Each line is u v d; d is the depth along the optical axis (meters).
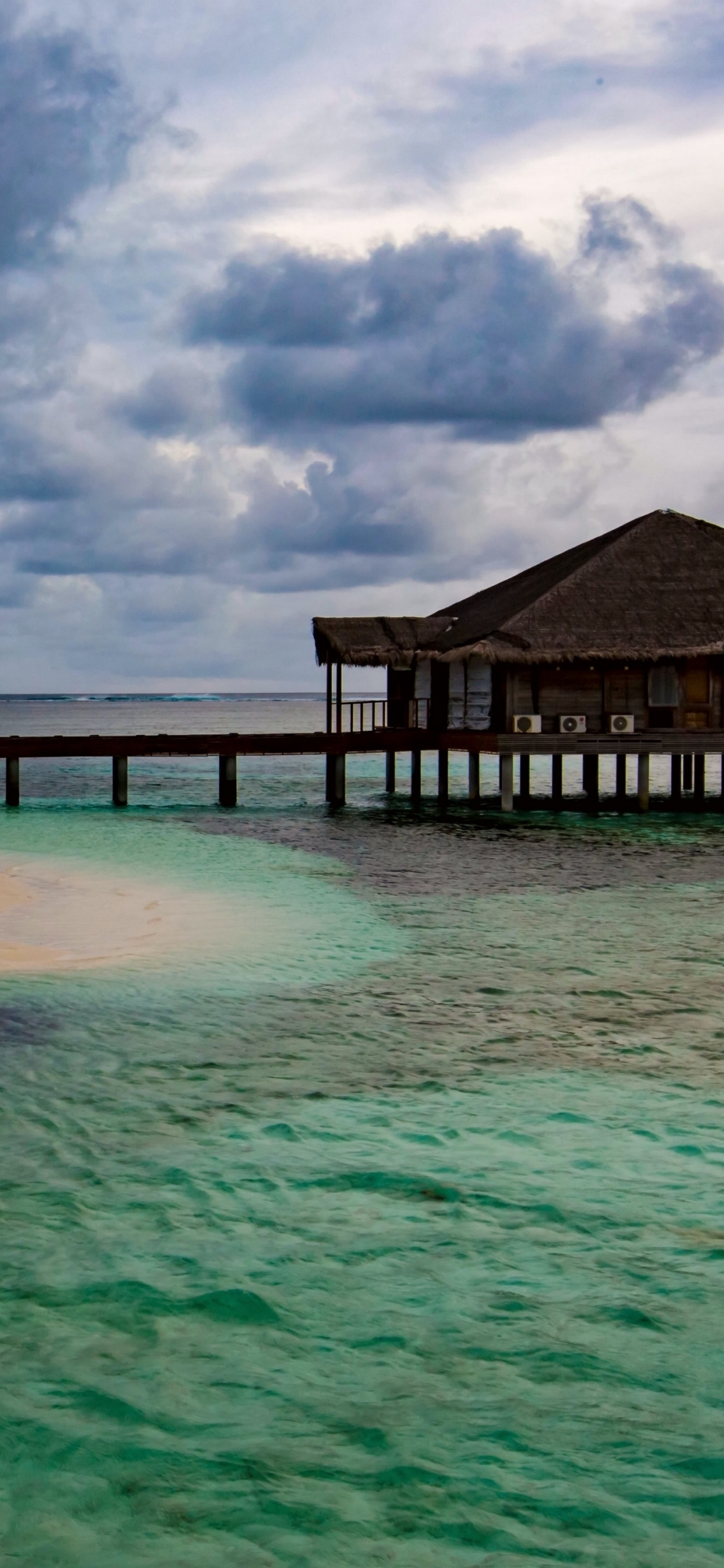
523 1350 6.29
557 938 17.33
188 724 135.88
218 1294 6.82
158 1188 8.34
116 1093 10.41
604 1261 7.30
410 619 38.72
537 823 33.25
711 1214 8.01
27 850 26.77
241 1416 5.69
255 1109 10.04
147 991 13.95
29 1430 5.55
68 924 17.91
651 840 29.47
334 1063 11.34
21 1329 6.43
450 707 36.19
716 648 32.03
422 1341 6.36
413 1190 8.37
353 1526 4.95
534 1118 9.88
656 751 31.94
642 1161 8.95
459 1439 5.54
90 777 57.38
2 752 35.34
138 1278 7.01
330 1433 5.57
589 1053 11.75
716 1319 6.62
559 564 38.84
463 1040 12.18
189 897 20.50
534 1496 5.15
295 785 51.19
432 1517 5.01
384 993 14.04
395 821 33.50
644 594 33.69
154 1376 6.01
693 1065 11.40
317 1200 8.19
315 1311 6.67
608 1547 4.86
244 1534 4.90
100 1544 4.84
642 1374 6.08
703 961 15.90
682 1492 5.19
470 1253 7.39
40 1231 7.62
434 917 18.95
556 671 32.81
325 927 18.00
